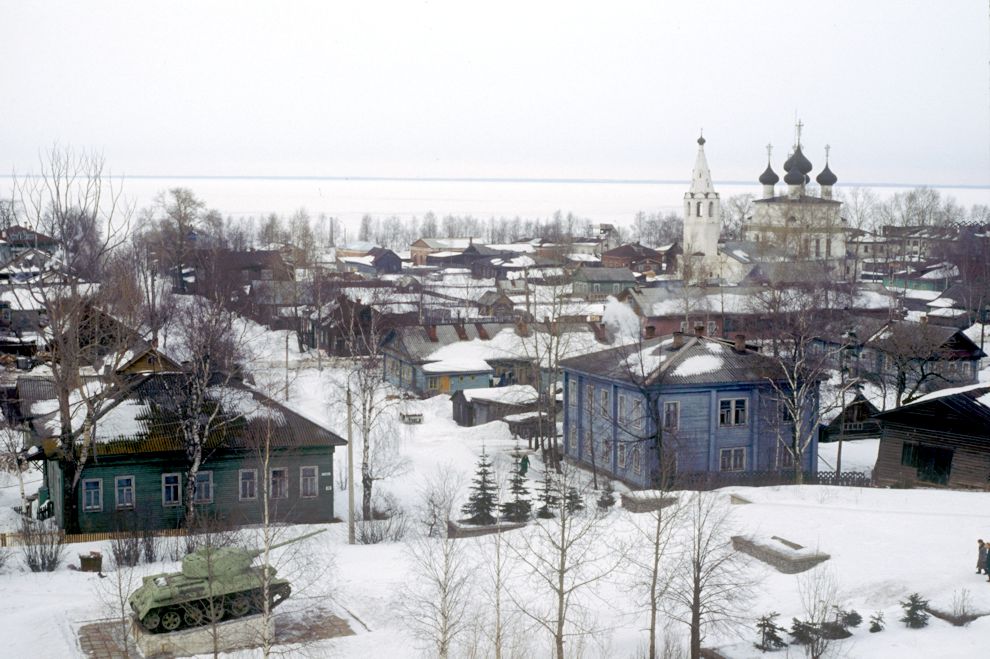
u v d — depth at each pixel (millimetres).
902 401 70625
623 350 59438
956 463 49531
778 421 56844
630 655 28812
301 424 49281
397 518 48594
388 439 64125
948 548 36406
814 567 35219
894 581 32938
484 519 45156
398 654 29281
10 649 29719
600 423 61125
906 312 109875
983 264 133375
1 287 80250
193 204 169375
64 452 43688
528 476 60562
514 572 34906
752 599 32594
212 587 29516
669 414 55594
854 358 78062
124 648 29234
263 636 27875
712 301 107875
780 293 77625
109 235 60469
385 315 102250
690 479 52500
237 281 125625
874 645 27422
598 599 32625
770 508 42375
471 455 67062
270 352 106438
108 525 45531
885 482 53031
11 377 67625
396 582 35250
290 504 48594
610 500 47750
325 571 35938
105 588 33969
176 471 46781
